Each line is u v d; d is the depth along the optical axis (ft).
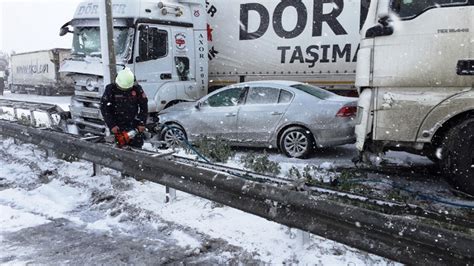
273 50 36.81
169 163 15.78
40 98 98.94
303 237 12.51
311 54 35.76
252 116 28.60
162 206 16.16
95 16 33.19
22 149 26.91
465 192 18.16
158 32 33.19
